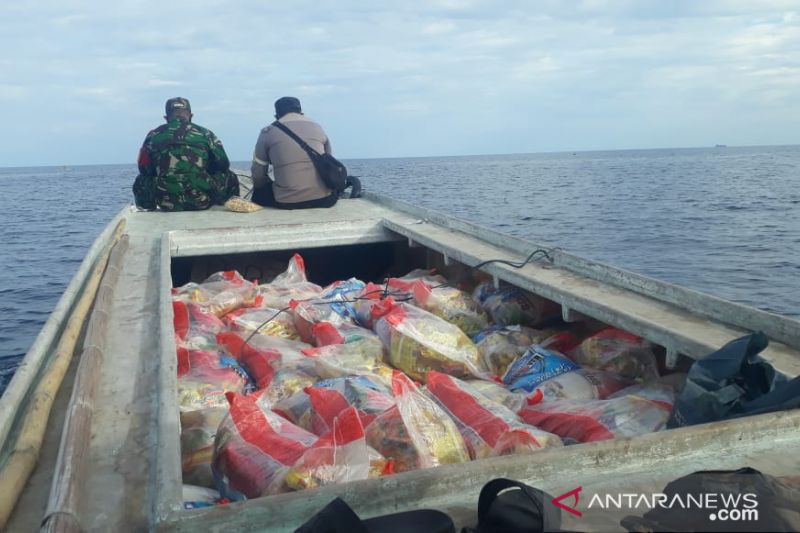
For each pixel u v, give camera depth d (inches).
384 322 147.4
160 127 280.2
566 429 106.0
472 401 105.4
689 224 885.2
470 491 69.5
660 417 104.8
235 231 221.6
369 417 96.6
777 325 111.0
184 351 136.4
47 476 80.8
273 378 130.7
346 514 58.1
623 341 135.5
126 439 88.0
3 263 720.3
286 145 278.2
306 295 188.4
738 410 88.7
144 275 175.3
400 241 260.1
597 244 729.0
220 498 86.6
